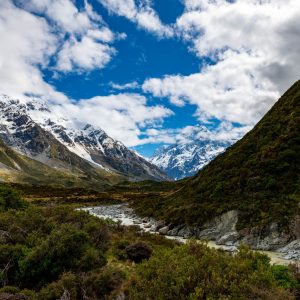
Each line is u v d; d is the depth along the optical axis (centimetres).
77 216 2898
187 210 4762
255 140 5734
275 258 3022
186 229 4441
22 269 1822
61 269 1850
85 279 1684
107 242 2584
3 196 3944
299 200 3784
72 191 16088
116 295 1573
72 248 1961
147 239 3441
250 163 5006
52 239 1997
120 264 2272
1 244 2075
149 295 1029
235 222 4012
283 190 4141
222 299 948
